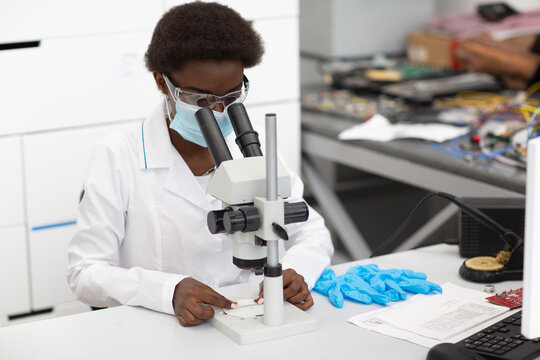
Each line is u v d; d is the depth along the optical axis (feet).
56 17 7.43
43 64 7.49
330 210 9.29
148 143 4.95
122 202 4.96
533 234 3.17
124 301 4.49
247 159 3.87
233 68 4.35
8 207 7.66
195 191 4.97
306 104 9.60
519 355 3.63
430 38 10.61
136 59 7.85
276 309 3.99
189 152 4.98
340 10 10.50
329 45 10.69
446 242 5.63
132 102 7.95
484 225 5.17
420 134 7.97
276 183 3.73
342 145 8.40
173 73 4.43
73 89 7.67
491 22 10.65
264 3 8.35
